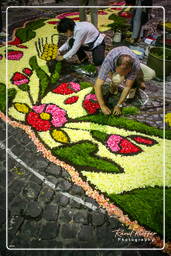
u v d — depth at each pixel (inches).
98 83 171.8
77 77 246.5
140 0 279.7
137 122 192.7
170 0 518.0
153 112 203.8
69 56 235.0
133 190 144.4
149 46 284.5
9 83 234.8
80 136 180.1
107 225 128.6
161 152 169.9
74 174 152.9
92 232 125.7
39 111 202.5
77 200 139.6
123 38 320.5
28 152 167.5
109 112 190.7
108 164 159.6
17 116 196.9
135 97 219.1
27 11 431.2
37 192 143.4
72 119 195.6
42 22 383.2
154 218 130.7
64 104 211.2
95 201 139.2
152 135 183.0
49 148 170.6
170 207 136.4
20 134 181.0
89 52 293.3
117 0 522.6
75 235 124.5
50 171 155.2
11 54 283.1
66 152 166.7
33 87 231.3
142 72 203.6
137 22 292.5
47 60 274.2
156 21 392.2
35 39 324.5
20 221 129.9
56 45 305.1
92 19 300.0
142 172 155.6
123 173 154.6
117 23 360.8
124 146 172.7
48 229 126.6
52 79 241.6
